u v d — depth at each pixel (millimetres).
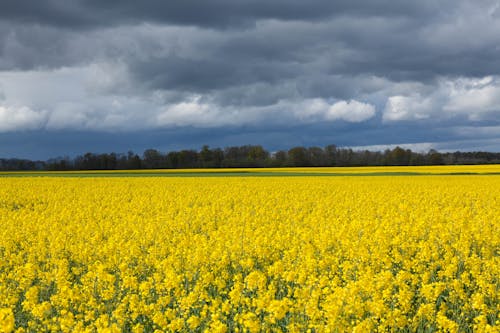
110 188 36781
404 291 8812
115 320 8695
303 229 16312
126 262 12289
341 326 7633
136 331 7750
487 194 31000
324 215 21125
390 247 14594
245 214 20953
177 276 9719
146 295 9508
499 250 14844
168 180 47250
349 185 38438
